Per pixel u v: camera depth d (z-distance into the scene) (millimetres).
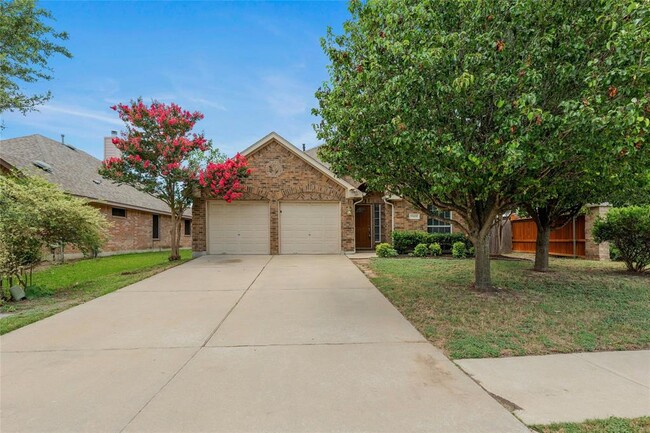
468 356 3654
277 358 3656
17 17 11000
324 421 2502
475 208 6664
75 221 7664
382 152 5461
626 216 8195
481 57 4422
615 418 2498
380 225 14820
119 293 6875
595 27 4234
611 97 4027
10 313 5645
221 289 7172
